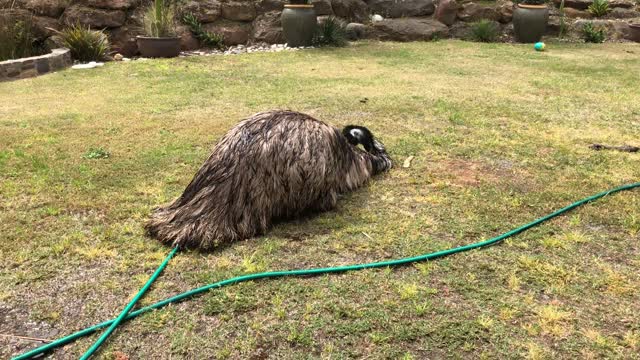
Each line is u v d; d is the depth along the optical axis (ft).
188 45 38.11
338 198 13.00
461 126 19.16
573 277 9.84
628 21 45.96
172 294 9.33
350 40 41.91
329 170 12.12
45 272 9.95
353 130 14.60
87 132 18.24
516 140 17.67
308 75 28.30
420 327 8.44
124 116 20.29
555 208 12.73
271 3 40.78
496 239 11.15
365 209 12.57
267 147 11.14
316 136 11.89
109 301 9.14
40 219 11.98
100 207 12.57
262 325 8.52
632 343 8.10
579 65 32.09
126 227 11.56
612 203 12.93
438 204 12.89
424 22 43.34
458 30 44.32
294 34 38.34
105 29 35.88
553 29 44.75
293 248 10.83
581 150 16.78
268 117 11.63
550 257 10.57
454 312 8.82
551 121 19.98
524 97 23.75
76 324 8.59
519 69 30.71
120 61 33.53
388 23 42.45
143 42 34.01
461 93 24.29
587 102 22.95
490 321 8.55
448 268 10.12
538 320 8.63
